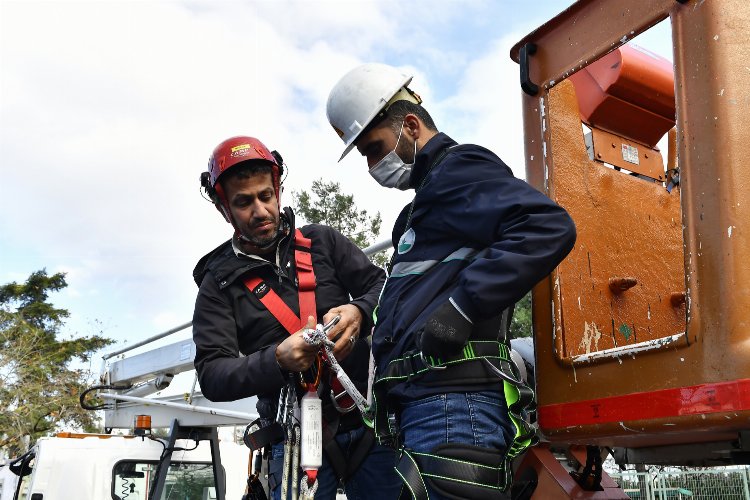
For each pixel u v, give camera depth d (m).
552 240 1.73
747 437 1.92
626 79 2.80
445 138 2.09
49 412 27.11
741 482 8.85
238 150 2.56
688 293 1.81
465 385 1.85
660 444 2.32
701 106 1.85
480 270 1.73
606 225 2.55
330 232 2.84
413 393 1.89
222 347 2.57
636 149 2.97
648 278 2.66
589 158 2.67
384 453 2.59
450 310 1.75
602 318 2.40
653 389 1.87
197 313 2.66
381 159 2.25
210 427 6.98
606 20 2.18
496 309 1.72
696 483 9.12
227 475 7.71
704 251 1.79
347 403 2.52
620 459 2.69
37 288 40.16
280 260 2.69
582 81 2.93
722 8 1.86
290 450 2.36
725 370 1.71
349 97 2.26
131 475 6.71
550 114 2.41
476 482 1.75
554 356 2.20
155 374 7.75
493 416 1.85
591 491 2.26
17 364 27.67
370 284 2.77
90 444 6.57
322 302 2.70
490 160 1.95
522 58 2.44
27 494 6.29
